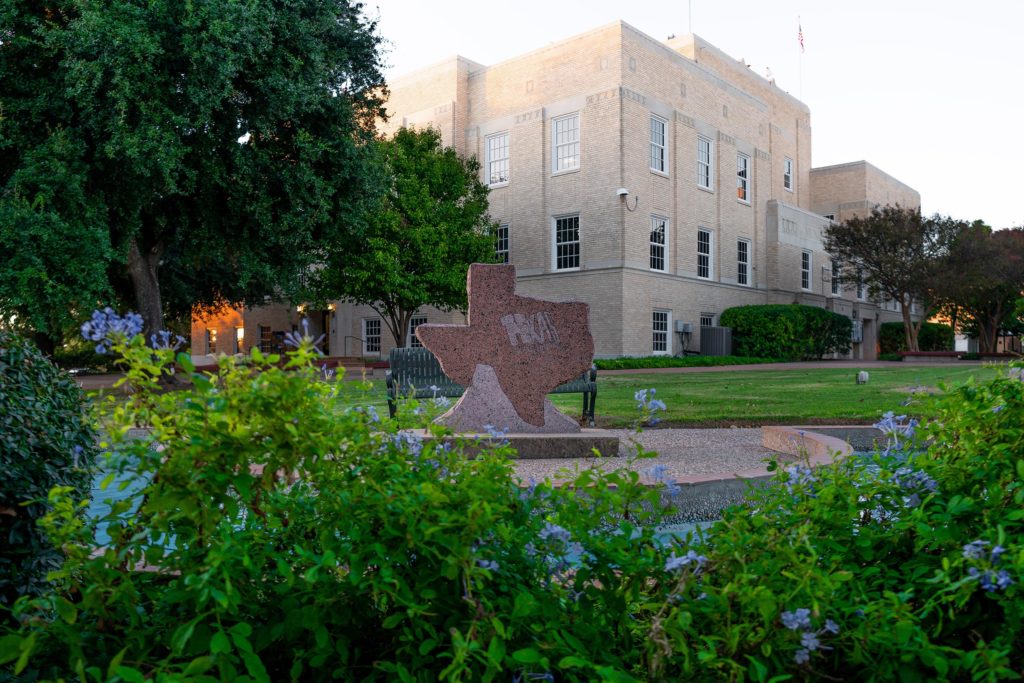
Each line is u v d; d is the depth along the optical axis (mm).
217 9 15078
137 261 19234
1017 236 35812
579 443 7418
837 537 2164
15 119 15344
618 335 26109
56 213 14602
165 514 1746
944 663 1631
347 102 19109
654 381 18109
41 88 15117
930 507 2205
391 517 1786
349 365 28344
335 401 2109
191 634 1564
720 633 1743
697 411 11141
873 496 2361
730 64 34688
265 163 17875
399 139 25000
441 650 1898
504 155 29875
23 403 3234
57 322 18469
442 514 1741
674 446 8102
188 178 16828
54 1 14961
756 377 19516
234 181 17734
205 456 1708
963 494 2262
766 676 1688
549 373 8102
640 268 26891
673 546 2070
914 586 1991
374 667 1819
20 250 14039
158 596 1869
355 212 19516
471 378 7938
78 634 1804
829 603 1757
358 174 19062
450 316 30484
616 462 6984
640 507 2320
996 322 37281
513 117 29406
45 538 2918
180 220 18875
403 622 1834
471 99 30984
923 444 2807
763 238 34500
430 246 23953
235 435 1695
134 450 1724
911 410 3498
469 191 26953
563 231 28109
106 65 14383
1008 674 1591
